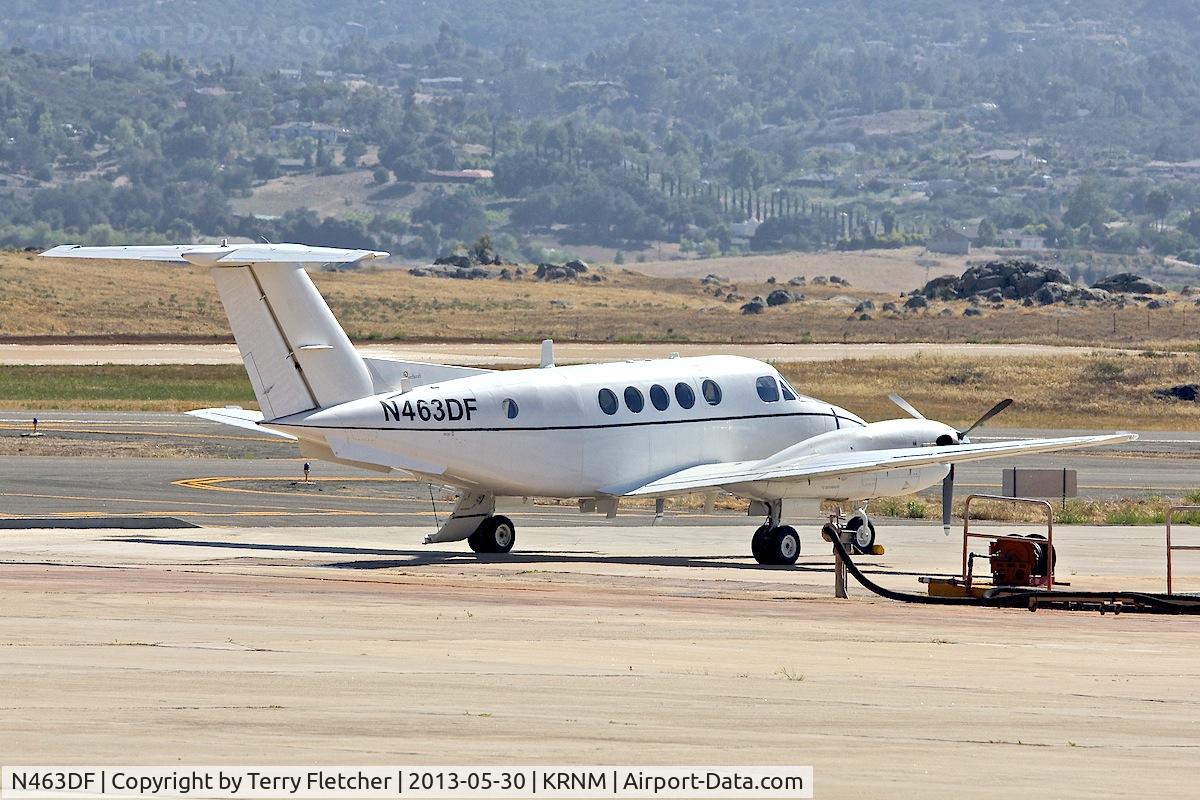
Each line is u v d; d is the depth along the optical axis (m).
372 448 74.12
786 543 80.56
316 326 73.69
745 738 29.95
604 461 80.94
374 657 39.91
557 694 34.72
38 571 63.41
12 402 195.00
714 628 48.34
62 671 36.47
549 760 27.41
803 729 31.14
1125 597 58.09
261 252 68.44
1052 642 47.25
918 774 26.91
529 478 78.75
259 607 51.19
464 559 77.19
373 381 75.88
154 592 55.28
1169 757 29.05
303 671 37.19
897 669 40.09
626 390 82.38
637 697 34.59
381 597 55.62
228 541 83.00
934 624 51.91
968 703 34.84
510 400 77.94
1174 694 36.91
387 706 32.56
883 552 85.06
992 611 58.09
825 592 65.25
